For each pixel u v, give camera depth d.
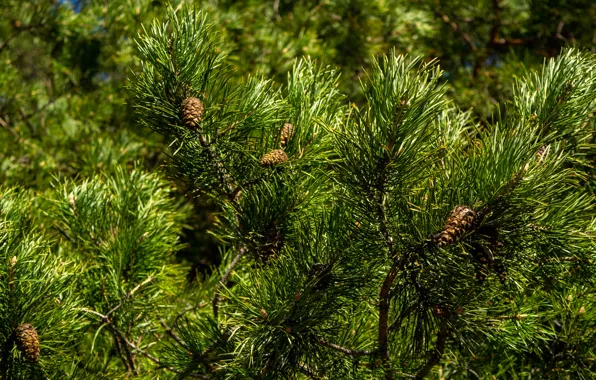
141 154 3.85
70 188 2.30
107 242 2.22
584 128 1.91
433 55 5.41
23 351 1.89
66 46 4.46
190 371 2.00
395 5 5.15
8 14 4.30
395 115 1.76
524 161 1.74
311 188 1.92
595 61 1.90
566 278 1.92
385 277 1.87
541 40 5.13
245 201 1.92
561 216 1.80
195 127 1.88
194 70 1.89
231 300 1.91
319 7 5.12
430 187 1.79
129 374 2.13
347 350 1.88
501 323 1.94
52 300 1.97
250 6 4.76
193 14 1.91
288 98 1.97
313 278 1.84
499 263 1.80
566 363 2.12
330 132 1.84
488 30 5.51
